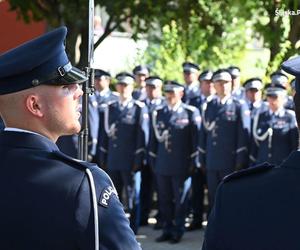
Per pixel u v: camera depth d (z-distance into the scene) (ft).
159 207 32.14
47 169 7.60
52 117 7.77
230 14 33.86
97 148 31.40
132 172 30.32
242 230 7.41
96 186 7.48
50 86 7.73
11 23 34.30
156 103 32.50
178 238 29.17
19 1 28.50
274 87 28.99
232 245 7.43
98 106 31.45
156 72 42.32
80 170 7.55
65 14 28.55
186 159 29.58
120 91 30.73
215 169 29.76
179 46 38.99
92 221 7.33
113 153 30.50
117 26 29.63
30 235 7.38
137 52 40.70
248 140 29.58
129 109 30.53
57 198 7.41
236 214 7.49
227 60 40.91
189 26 33.12
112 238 7.34
